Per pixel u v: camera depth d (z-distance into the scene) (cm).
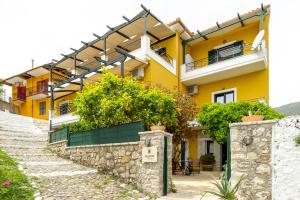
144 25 1616
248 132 682
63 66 2492
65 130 1316
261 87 1647
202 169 1689
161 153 818
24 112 3041
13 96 3148
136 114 1091
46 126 2227
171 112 1178
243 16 1697
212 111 1302
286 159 618
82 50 2102
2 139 1423
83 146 1137
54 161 1158
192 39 1912
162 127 846
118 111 1037
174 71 1816
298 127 614
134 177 875
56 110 2545
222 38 1898
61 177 886
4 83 3134
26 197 629
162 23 1706
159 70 1669
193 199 748
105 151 1009
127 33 1864
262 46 1559
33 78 3000
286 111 2136
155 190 790
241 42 1800
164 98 1148
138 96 1105
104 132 1045
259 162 655
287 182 609
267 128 656
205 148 1756
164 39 1920
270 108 1295
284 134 629
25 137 1614
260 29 1562
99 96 1116
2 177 700
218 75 1752
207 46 1969
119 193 780
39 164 1054
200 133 1786
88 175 950
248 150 675
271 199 625
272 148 640
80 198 686
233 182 685
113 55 2156
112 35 1880
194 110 1471
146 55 1588
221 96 1828
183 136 1418
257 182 651
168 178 847
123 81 1149
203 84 1908
